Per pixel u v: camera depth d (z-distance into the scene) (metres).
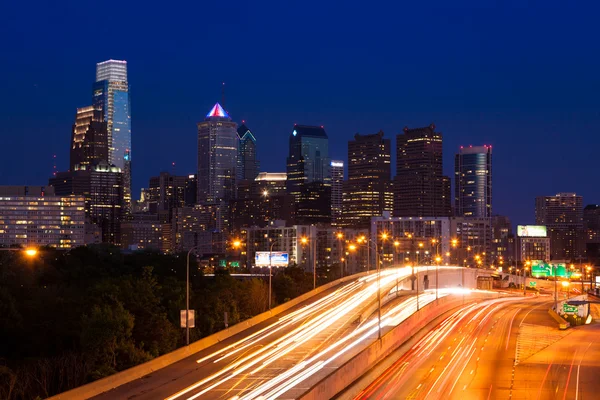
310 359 99.50
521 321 158.62
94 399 76.81
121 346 114.81
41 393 97.25
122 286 143.62
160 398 76.81
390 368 99.44
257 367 93.75
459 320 159.12
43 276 183.00
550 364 105.25
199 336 141.75
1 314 124.50
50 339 121.62
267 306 177.62
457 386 88.56
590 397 84.25
